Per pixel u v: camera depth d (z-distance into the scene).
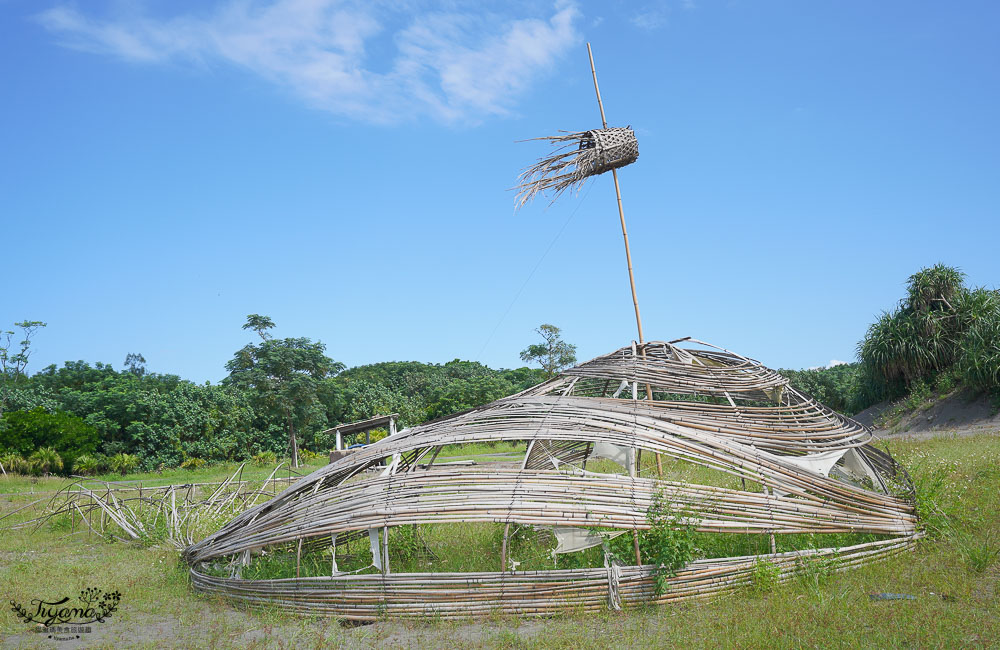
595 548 7.87
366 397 47.88
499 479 7.37
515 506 7.06
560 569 7.12
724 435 8.00
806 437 8.35
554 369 47.94
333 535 7.66
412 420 47.72
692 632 6.09
